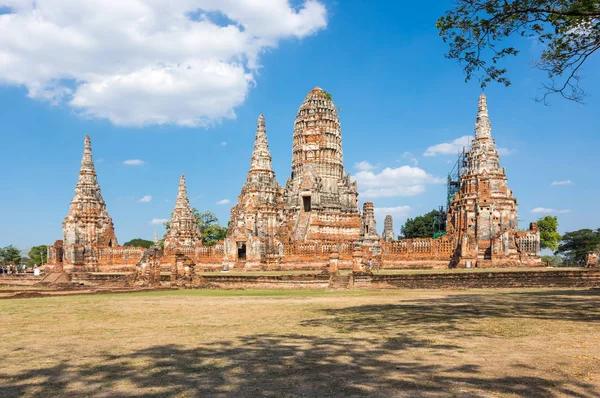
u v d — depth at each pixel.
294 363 12.75
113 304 31.89
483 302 28.97
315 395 9.91
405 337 16.31
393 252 75.19
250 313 25.23
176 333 18.25
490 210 74.69
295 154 107.31
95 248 98.12
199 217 138.25
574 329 17.42
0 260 144.62
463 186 79.25
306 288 52.94
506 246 70.62
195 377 11.47
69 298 38.50
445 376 11.09
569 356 12.93
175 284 56.56
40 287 61.56
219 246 90.50
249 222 87.44
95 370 12.24
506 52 24.55
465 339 15.70
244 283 56.66
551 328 17.72
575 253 127.12
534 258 70.69
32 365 12.84
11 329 19.81
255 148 97.75
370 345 15.01
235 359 13.34
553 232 120.81
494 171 77.00
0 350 15.01
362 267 52.88
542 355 13.09
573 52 23.92
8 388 10.68
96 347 15.39
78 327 20.31
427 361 12.61
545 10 22.28
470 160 79.19
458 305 27.31
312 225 96.44
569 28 23.30
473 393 9.80
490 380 10.71
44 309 28.62
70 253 94.88
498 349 13.98
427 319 20.95
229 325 20.39
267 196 94.75
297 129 107.50
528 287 43.97
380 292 43.00
